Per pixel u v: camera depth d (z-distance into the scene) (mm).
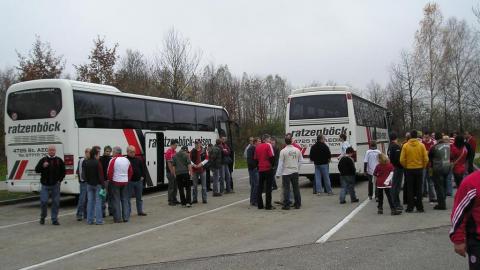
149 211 13641
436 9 49125
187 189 14391
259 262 7270
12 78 47000
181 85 33219
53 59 29406
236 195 17297
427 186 14305
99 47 30562
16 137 15125
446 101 47344
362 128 19609
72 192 14422
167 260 7629
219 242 8938
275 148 17531
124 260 7742
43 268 7418
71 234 10289
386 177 11500
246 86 59969
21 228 11242
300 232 9656
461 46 47562
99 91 15914
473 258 3859
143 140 17797
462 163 13430
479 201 3826
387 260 7176
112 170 11617
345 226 10188
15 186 15047
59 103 14703
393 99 50438
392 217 11188
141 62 42250
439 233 9117
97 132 15562
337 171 18016
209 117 22359
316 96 18594
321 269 6770
